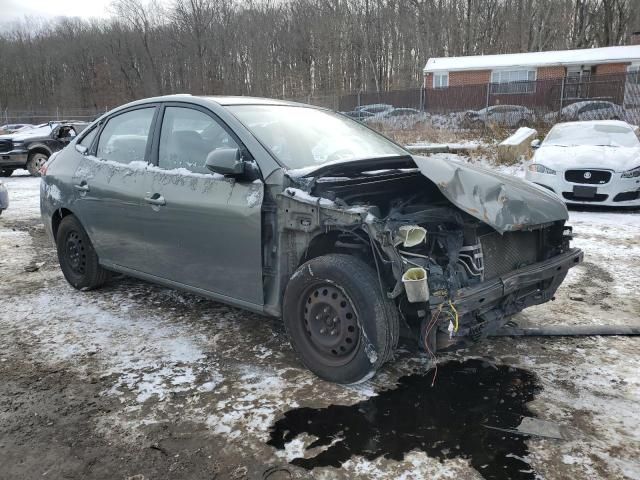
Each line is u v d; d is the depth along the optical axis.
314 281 2.99
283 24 52.81
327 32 49.62
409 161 3.46
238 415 2.77
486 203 2.90
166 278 3.88
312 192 3.06
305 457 2.43
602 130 9.73
